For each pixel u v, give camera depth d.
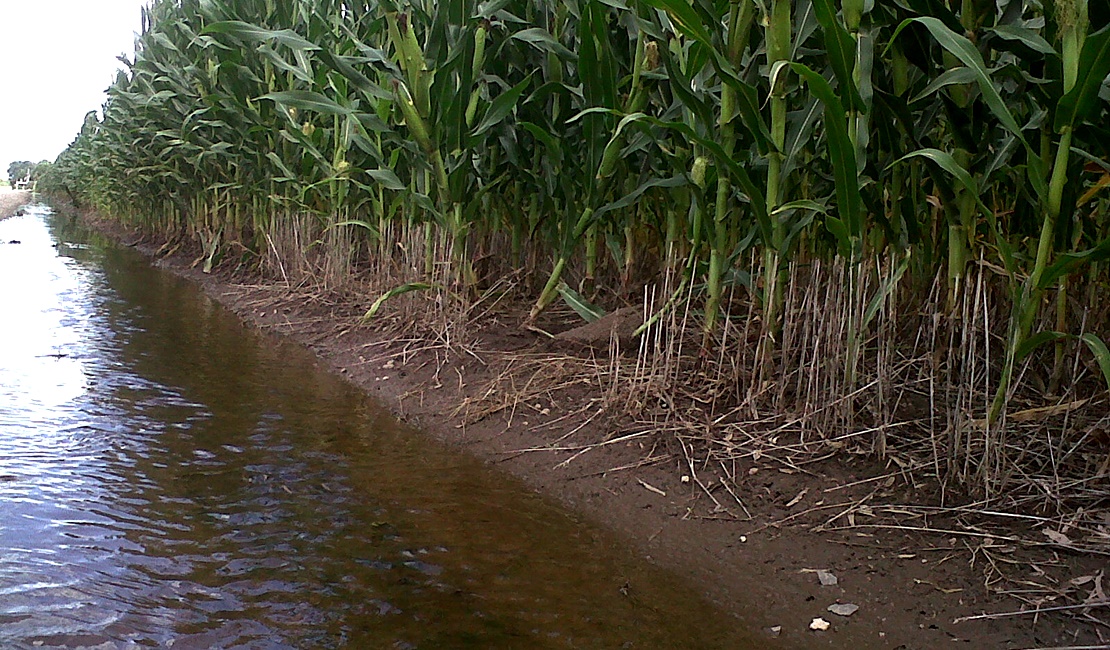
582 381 3.40
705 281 3.74
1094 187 2.43
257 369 4.35
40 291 6.81
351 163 5.48
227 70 6.14
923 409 2.82
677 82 2.73
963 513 2.19
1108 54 1.88
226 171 8.11
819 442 2.62
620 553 2.27
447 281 4.29
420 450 3.13
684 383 3.17
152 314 5.96
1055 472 2.17
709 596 2.03
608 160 3.59
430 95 3.88
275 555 2.16
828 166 2.99
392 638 1.78
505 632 1.83
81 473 2.67
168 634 1.74
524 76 4.13
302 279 6.29
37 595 1.86
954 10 2.76
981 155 2.58
